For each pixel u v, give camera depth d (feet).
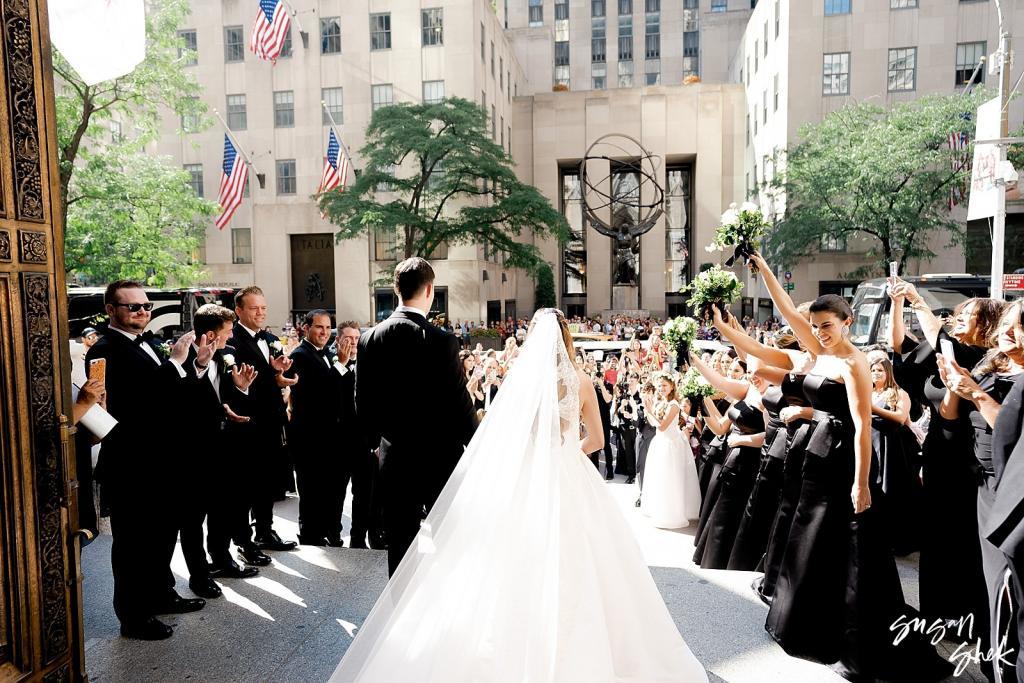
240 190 83.10
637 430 27.76
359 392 11.93
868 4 100.42
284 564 15.48
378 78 112.68
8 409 6.98
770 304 112.68
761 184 104.53
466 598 8.66
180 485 12.84
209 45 116.26
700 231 137.49
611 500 10.02
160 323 54.29
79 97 62.59
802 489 11.15
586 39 173.78
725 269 13.76
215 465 14.39
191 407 13.29
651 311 141.38
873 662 10.09
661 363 29.04
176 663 10.83
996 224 33.32
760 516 14.90
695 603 13.08
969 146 75.41
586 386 10.25
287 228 116.47
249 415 15.65
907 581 14.55
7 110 6.95
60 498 7.64
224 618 12.47
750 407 16.22
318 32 113.60
